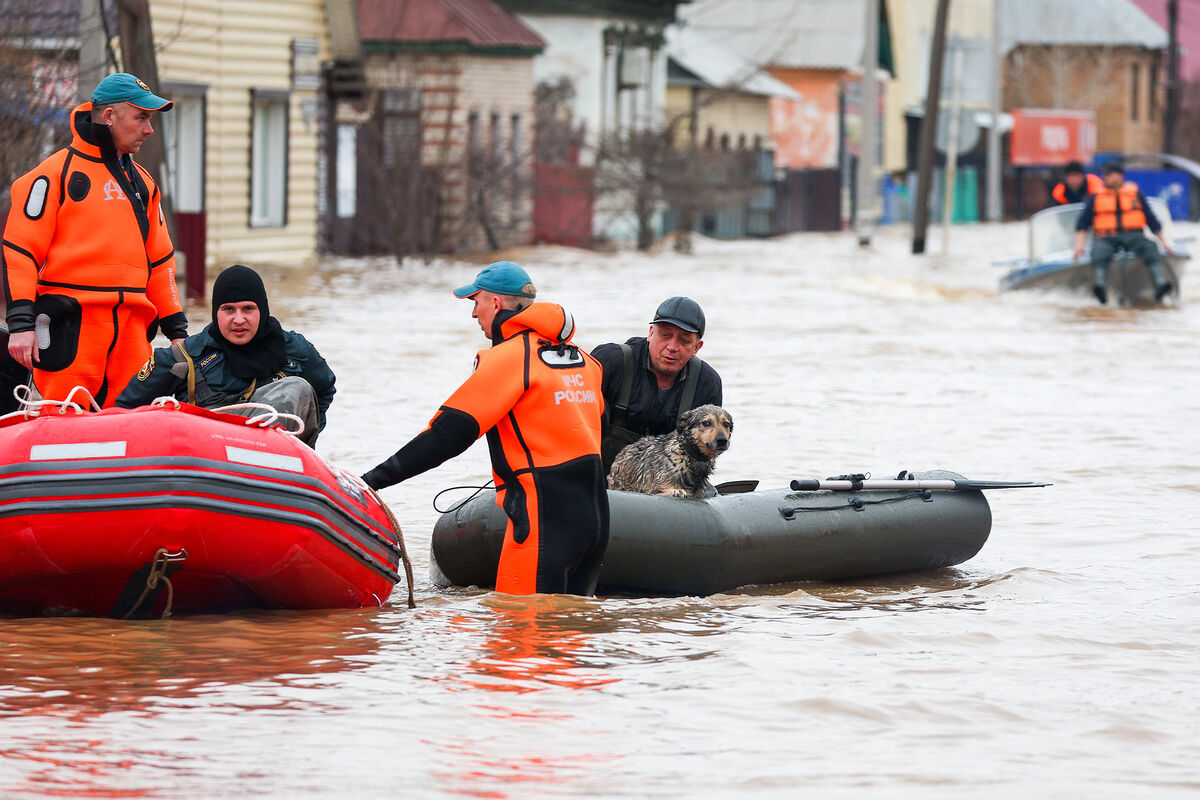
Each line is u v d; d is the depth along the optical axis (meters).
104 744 14.18
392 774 13.57
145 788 13.09
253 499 18.69
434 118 102.06
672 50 159.62
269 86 82.00
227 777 13.41
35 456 18.38
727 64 169.25
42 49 54.16
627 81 130.12
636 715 15.40
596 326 58.22
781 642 18.50
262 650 17.75
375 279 76.94
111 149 21.89
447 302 65.44
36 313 21.45
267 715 15.19
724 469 30.91
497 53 106.56
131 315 22.06
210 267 75.75
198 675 16.59
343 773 13.57
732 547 21.47
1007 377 46.69
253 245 81.62
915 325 62.50
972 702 16.00
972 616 20.06
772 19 190.00
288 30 83.19
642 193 118.12
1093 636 18.92
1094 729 15.16
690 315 22.59
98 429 18.62
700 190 119.69
